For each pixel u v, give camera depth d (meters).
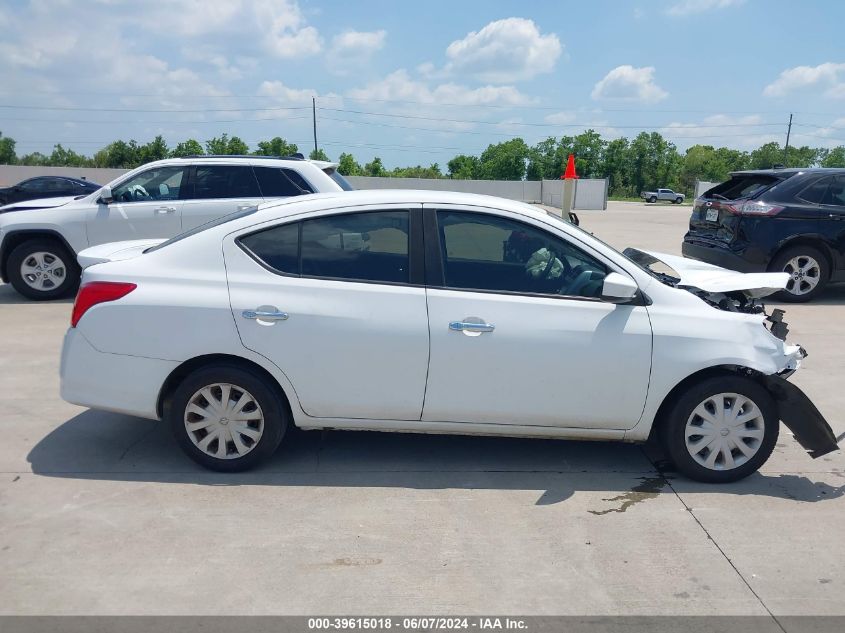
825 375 6.36
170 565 3.27
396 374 4.03
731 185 10.03
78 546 3.41
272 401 4.08
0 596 3.03
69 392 4.14
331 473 4.26
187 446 4.16
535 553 3.44
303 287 4.02
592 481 4.24
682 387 4.15
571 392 4.05
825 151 98.31
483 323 3.98
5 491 3.95
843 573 3.31
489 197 4.35
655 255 5.55
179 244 4.16
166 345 4.01
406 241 4.09
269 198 8.99
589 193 44.34
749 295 4.68
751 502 4.00
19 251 9.04
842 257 9.29
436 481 4.19
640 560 3.39
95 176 45.59
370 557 3.38
